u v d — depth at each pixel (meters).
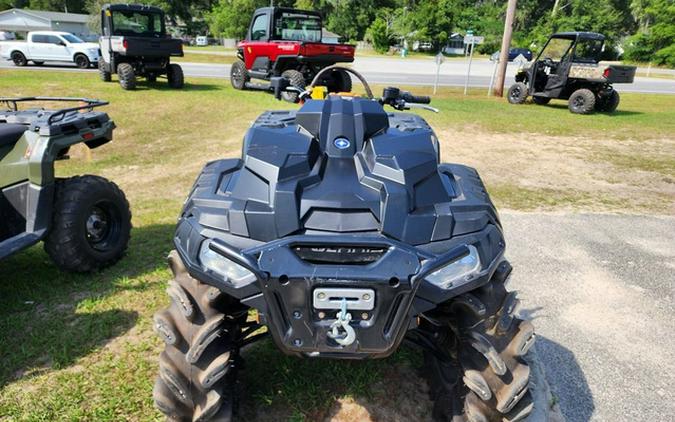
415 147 2.53
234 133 10.88
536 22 67.06
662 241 5.63
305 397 2.92
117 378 3.09
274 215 2.13
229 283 2.06
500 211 6.50
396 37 59.72
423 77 24.67
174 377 2.17
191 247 2.18
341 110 2.63
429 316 2.49
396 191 2.20
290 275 1.92
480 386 2.17
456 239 2.16
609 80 15.14
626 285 4.57
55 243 4.11
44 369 3.18
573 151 10.41
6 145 4.04
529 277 4.66
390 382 3.06
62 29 61.78
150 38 15.41
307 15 16.27
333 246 2.03
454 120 13.18
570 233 5.79
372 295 1.94
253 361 3.20
